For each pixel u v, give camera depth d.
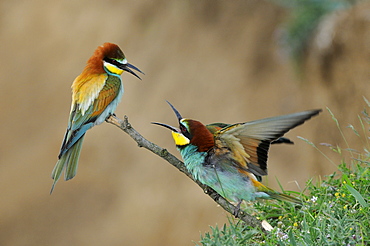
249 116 17.16
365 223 4.70
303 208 5.34
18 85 23.30
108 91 6.86
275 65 17.44
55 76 23.03
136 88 19.55
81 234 17.58
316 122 14.22
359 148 12.76
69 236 17.73
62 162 6.44
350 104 13.51
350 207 5.07
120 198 17.56
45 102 22.50
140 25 21.56
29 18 24.92
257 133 4.86
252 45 18.38
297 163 14.37
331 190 5.54
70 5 24.16
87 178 18.56
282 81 16.69
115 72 7.03
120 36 21.83
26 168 20.56
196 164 5.21
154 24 21.19
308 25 14.77
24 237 18.27
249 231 5.00
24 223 18.64
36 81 23.20
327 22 14.31
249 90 17.62
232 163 5.12
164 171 17.38
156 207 16.64
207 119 17.78
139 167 17.95
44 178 19.95
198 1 20.56
